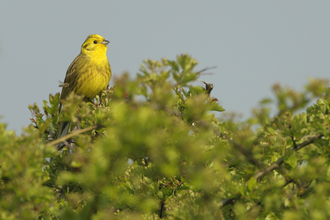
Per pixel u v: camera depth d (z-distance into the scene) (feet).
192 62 18.26
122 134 14.69
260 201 20.66
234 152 21.40
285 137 22.91
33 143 17.89
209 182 16.74
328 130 21.22
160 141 15.08
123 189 24.03
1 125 19.72
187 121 20.38
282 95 19.58
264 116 20.80
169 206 22.85
